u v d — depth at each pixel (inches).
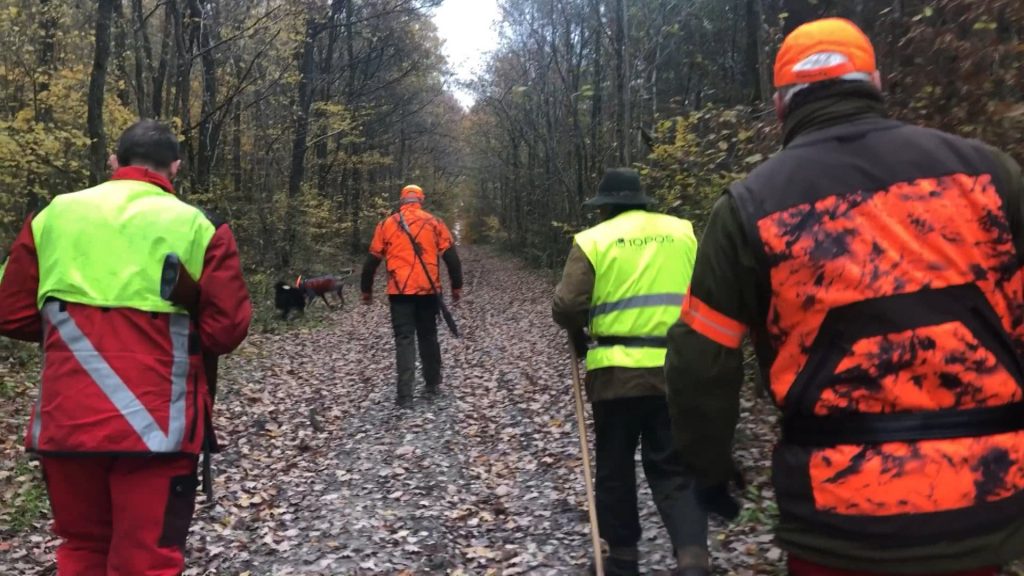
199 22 633.0
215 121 712.4
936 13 184.1
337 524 197.9
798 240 65.7
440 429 286.7
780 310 67.1
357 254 1291.8
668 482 136.9
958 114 171.6
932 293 62.9
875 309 62.9
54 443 99.7
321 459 256.5
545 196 1159.6
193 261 105.8
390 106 1365.7
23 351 375.6
